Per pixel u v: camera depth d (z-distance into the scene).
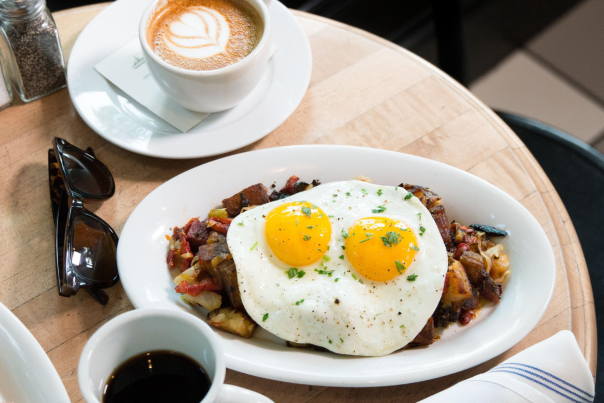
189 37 0.63
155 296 0.53
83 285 0.54
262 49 0.61
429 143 0.65
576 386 0.49
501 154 0.64
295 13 0.74
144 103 0.64
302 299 0.51
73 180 0.59
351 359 0.50
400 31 1.19
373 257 0.52
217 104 0.63
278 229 0.53
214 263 0.53
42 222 0.59
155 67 0.60
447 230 0.56
